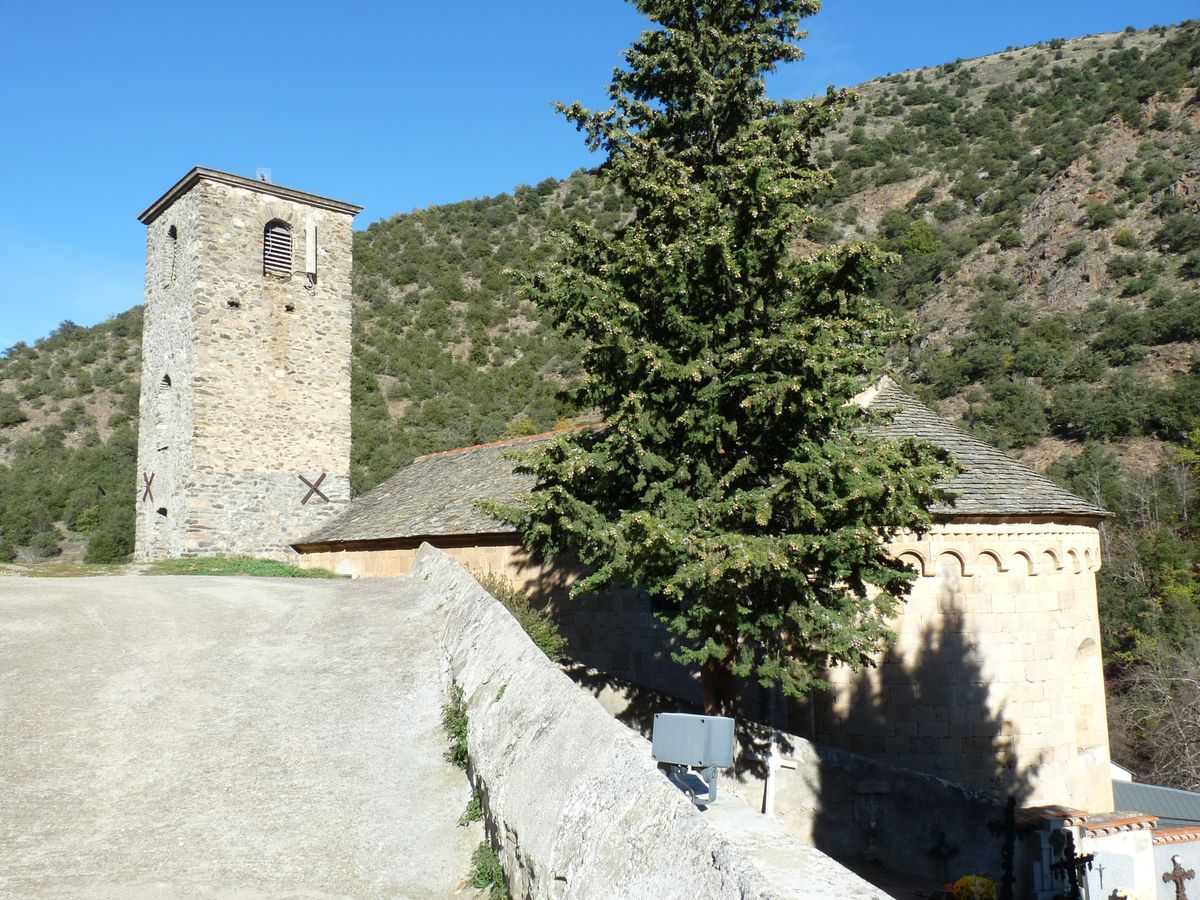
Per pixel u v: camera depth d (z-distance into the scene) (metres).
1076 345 64.00
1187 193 72.00
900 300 81.75
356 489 50.47
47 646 11.27
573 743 5.93
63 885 5.75
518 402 67.56
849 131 128.12
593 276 10.97
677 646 15.86
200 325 24.98
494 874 6.00
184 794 7.27
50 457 65.94
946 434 16.81
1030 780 14.70
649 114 12.12
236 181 25.70
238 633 12.23
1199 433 48.62
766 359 9.66
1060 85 113.75
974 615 14.79
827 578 10.50
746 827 4.21
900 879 12.15
